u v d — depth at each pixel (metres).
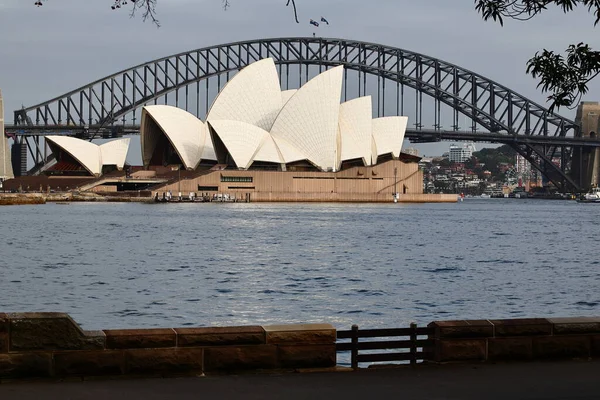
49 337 19.78
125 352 20.22
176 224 142.00
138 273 69.81
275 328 21.17
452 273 73.81
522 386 20.03
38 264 76.00
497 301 56.47
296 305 53.31
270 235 119.50
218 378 20.45
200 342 20.67
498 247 106.00
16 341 19.59
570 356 22.69
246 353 20.91
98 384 19.72
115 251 90.81
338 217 177.50
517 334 22.45
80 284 61.94
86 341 20.03
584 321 22.72
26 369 19.69
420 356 22.39
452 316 49.69
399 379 20.73
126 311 49.91
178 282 64.00
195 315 48.78
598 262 86.25
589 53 22.94
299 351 21.22
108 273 69.44
